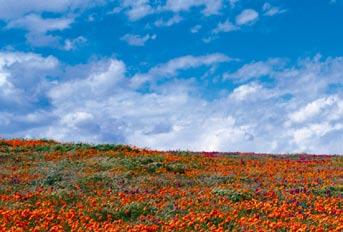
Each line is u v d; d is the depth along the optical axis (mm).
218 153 44969
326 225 17422
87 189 24625
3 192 23609
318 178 29578
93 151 37688
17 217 16906
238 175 30453
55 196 21812
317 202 21203
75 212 18266
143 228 15961
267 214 19188
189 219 17469
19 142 40500
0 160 33500
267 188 25250
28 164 32375
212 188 25016
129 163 32031
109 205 20000
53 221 17141
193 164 34688
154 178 28172
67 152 36969
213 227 16250
